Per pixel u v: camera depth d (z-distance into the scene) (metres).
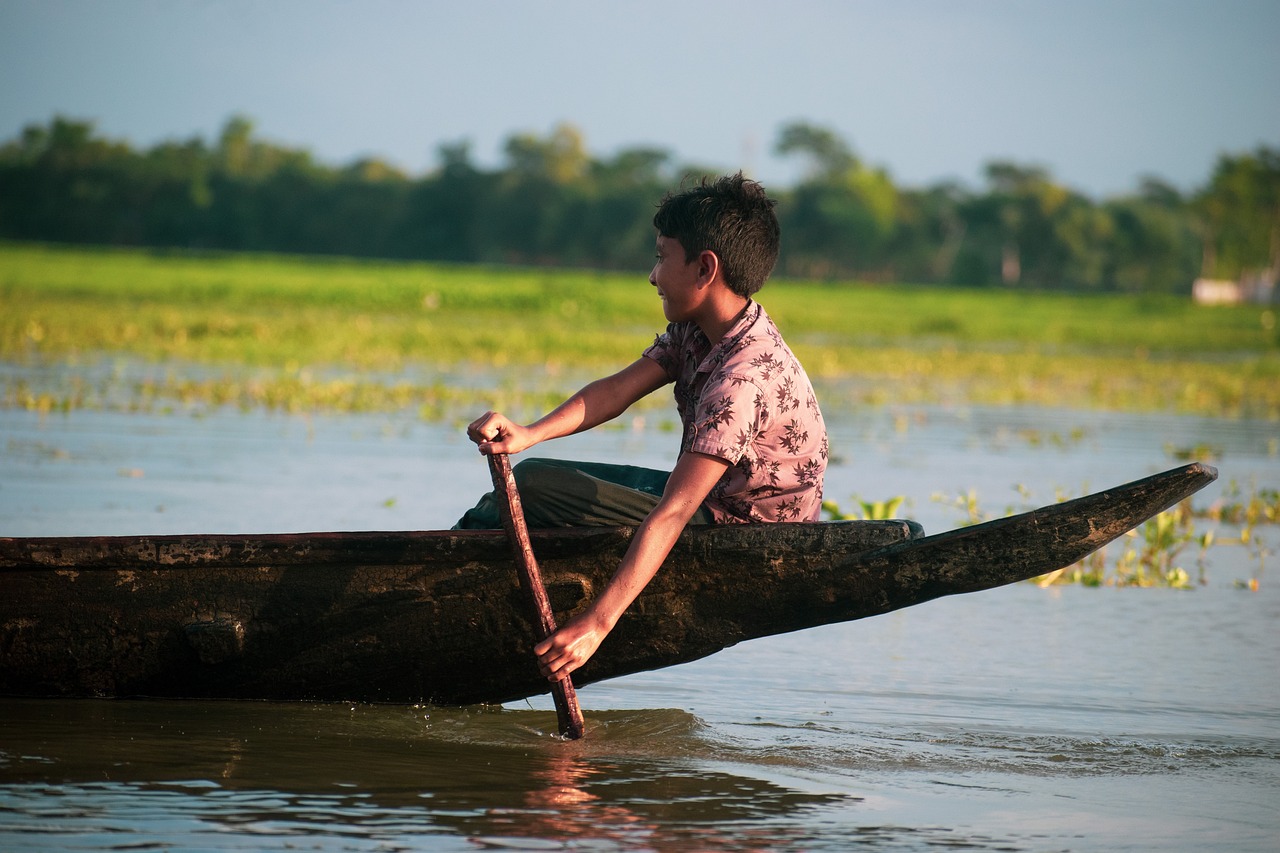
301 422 26.27
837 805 7.71
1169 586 14.83
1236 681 10.91
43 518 15.41
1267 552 16.91
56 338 44.16
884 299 113.06
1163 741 9.24
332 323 59.75
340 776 7.86
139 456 20.78
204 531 15.06
